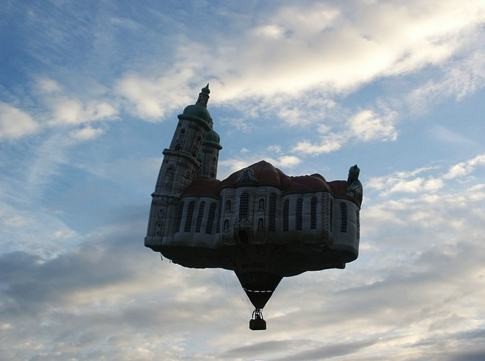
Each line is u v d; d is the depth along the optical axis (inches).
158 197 2657.5
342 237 2566.4
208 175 3056.1
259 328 2738.7
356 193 2650.1
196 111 2802.7
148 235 2613.2
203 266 2901.1
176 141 2755.9
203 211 2610.7
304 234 2437.3
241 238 2484.0
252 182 2518.5
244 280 2689.5
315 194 2492.6
